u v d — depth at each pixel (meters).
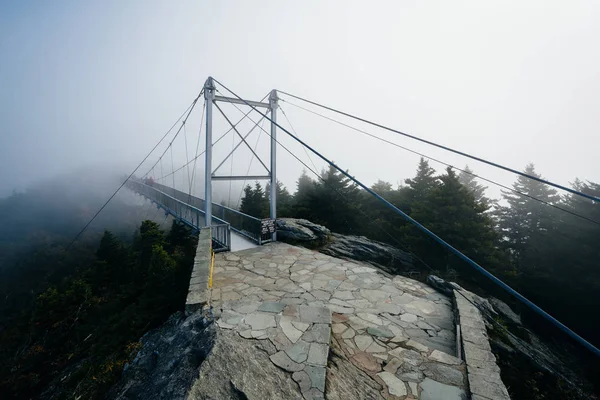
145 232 21.50
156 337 6.98
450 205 14.73
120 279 21.92
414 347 3.90
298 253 8.16
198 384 2.29
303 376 2.80
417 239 14.11
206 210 8.66
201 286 4.98
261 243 8.99
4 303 32.31
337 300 5.30
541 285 15.69
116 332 12.57
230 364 2.61
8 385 14.34
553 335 13.87
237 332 3.57
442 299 5.70
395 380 3.20
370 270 6.98
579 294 14.66
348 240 10.69
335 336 4.06
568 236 16.44
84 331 15.99
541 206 20.12
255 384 2.48
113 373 7.84
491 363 3.47
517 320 9.47
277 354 3.14
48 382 13.69
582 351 12.81
